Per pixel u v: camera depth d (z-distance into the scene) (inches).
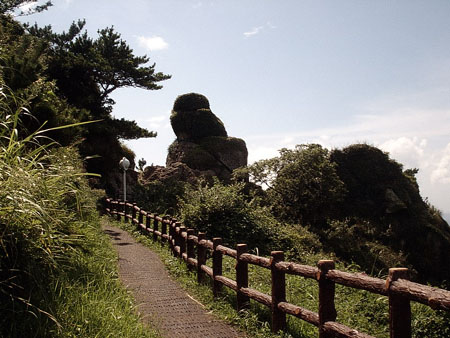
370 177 1301.7
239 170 1263.5
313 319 174.2
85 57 1119.6
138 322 193.0
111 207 860.0
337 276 159.2
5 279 160.7
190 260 338.6
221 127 1493.6
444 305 114.3
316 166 1184.8
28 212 159.5
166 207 957.8
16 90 345.4
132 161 1264.8
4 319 147.5
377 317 238.8
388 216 1218.6
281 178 1182.3
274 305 202.4
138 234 587.2
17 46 474.3
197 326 218.4
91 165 1064.8
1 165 160.6
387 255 1013.8
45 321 153.6
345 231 1040.8
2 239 155.5
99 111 1150.3
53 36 1133.7
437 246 1167.0
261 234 555.2
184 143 1428.4
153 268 365.7
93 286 212.1
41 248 169.9
